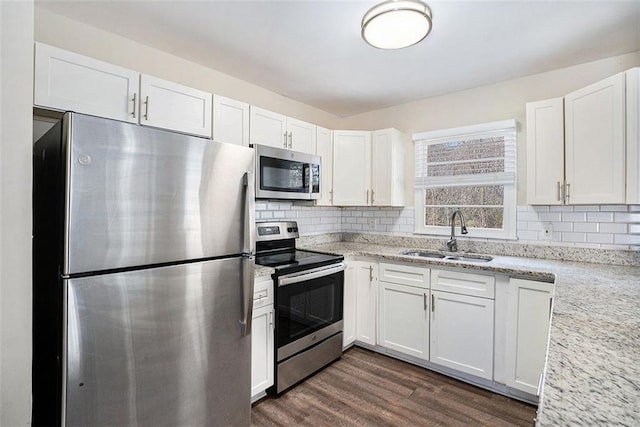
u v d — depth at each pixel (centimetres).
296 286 227
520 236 264
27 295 103
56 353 119
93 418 121
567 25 187
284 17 182
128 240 129
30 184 103
